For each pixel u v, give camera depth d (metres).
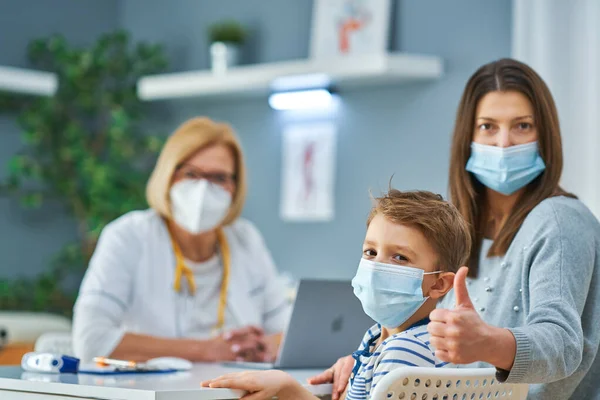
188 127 3.25
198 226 3.16
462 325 1.53
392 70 4.96
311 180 5.62
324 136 5.58
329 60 5.16
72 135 6.07
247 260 3.41
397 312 1.83
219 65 5.73
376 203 1.92
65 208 6.38
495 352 1.59
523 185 2.21
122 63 6.23
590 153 4.22
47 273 6.24
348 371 2.18
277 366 2.68
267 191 5.86
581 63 4.26
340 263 5.47
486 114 2.21
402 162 5.20
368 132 5.37
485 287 2.19
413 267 1.83
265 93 5.75
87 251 6.13
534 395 2.04
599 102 4.20
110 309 3.09
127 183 6.10
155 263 3.21
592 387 2.09
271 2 5.84
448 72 5.03
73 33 6.50
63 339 3.37
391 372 1.61
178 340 3.01
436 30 5.09
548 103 2.19
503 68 2.22
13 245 6.14
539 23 4.38
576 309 1.91
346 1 5.41
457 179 2.28
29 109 6.11
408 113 5.20
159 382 2.09
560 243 1.99
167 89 5.93
